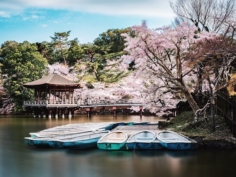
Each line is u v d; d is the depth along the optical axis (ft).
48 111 145.38
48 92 141.79
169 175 38.70
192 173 39.45
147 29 63.57
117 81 183.21
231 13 81.56
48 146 57.00
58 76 147.13
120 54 212.43
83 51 214.07
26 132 82.79
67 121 118.11
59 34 235.20
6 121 118.32
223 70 56.03
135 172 40.24
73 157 48.88
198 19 79.82
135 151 52.34
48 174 39.91
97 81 191.62
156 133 55.01
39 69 165.37
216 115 64.23
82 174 39.73
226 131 56.03
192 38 63.67
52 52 229.86
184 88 64.28
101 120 123.34
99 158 47.93
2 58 182.39
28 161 46.68
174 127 66.28
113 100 156.46
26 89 160.56
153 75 71.56
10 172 40.96
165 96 79.56
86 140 54.29
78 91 172.55
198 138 54.39
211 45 49.34
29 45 168.45
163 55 73.05
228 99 55.67
